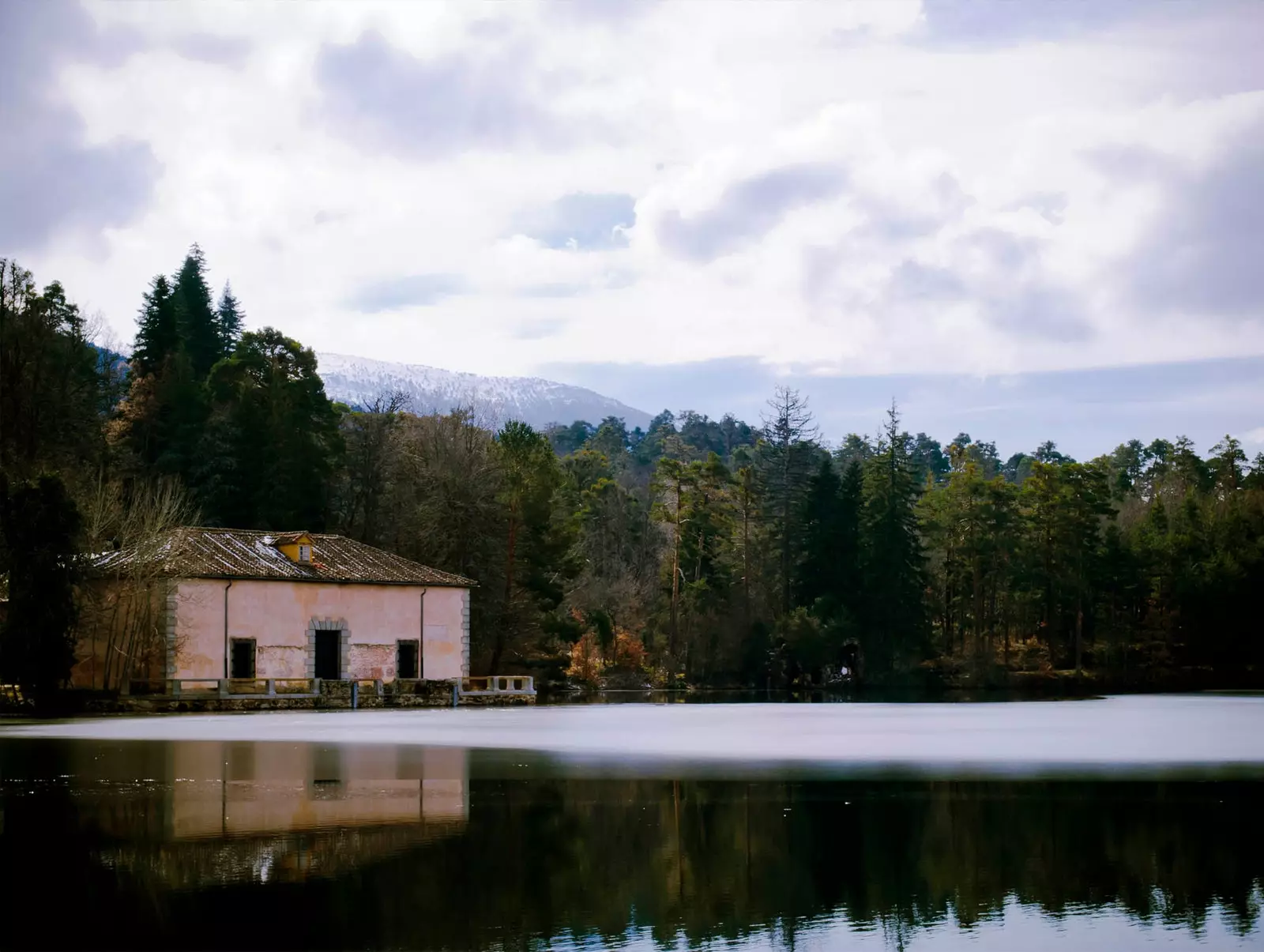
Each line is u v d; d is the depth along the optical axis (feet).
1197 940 51.93
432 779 97.04
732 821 77.10
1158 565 364.17
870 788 92.68
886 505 375.45
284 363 320.09
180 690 200.03
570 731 152.25
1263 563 347.56
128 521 214.69
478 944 51.29
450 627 240.12
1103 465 517.96
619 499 437.17
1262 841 71.10
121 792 88.74
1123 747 126.72
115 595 203.00
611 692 318.04
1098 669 356.18
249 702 203.31
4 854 66.13
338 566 231.91
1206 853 68.08
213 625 211.82
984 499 388.98
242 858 65.41
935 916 55.52
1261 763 110.22
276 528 287.69
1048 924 54.34
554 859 65.92
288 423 295.89
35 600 182.60
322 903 56.75
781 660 345.72
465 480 287.89
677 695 299.58
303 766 106.73
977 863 65.82
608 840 70.95
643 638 366.22
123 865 63.57
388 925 53.52
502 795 87.86
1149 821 77.51
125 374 333.83
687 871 63.72
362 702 215.10
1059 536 369.30
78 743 131.54
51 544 183.93
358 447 315.17
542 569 303.89
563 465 474.90
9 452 241.35
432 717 186.39
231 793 88.07
